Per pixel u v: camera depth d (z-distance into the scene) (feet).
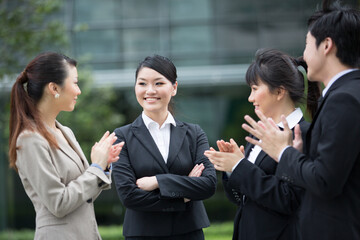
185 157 9.66
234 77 38.88
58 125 8.76
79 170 8.30
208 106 43.14
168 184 8.91
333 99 6.23
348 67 6.60
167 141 9.80
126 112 39.11
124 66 41.19
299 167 6.46
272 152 6.89
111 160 8.49
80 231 7.98
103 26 41.50
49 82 8.04
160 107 9.53
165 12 41.65
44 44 22.44
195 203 9.55
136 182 9.32
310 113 8.59
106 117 29.45
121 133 9.75
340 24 6.50
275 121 8.42
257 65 8.33
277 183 7.65
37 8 20.44
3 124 25.08
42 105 8.21
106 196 45.09
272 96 8.21
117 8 41.63
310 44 6.82
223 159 7.90
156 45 41.50
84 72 27.71
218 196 42.73
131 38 41.55
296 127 7.16
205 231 25.48
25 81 8.20
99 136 28.99
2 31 20.11
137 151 9.48
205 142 10.09
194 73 39.65
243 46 40.96
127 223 9.36
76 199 7.69
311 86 8.52
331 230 6.37
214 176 9.40
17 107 7.93
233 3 41.29
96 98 29.86
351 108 6.07
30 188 7.99
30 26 22.17
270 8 40.88
